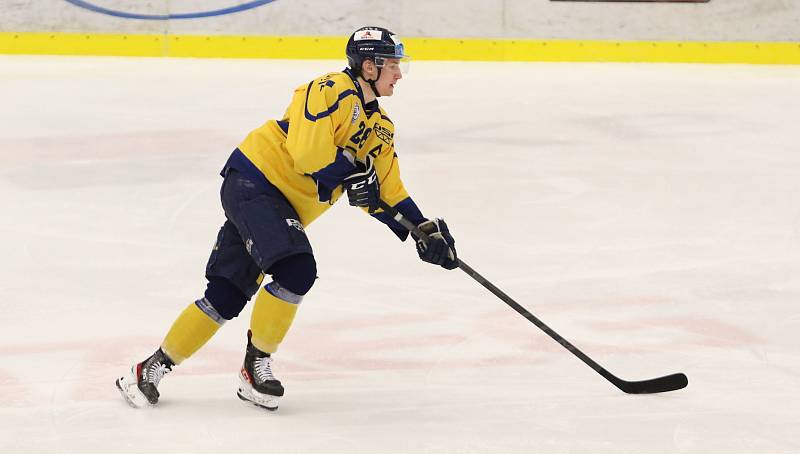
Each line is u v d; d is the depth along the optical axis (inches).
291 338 583.8
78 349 559.8
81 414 465.4
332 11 1585.9
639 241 787.4
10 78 1310.3
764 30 1647.4
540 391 508.7
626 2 1626.5
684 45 1643.7
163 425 452.4
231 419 461.7
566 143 1086.4
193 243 757.9
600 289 680.4
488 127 1143.0
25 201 839.7
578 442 441.1
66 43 1540.4
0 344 563.8
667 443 441.7
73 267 698.8
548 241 784.3
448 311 634.2
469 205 872.9
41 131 1056.8
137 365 477.7
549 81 1409.9
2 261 704.4
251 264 474.0
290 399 494.3
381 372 536.4
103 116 1127.0
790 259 749.3
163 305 636.1
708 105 1270.9
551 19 1625.2
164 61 1510.8
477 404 489.1
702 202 892.6
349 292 663.8
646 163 1017.5
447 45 1614.2
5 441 432.1
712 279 702.5
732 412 481.1
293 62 1542.8
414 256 737.6
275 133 475.8
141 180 909.2
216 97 1243.8
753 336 600.4
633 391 500.1
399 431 451.2
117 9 1544.0
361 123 470.6
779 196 914.1
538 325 498.0
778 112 1242.0
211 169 950.4
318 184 467.2
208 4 1560.0
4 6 1521.9
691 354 569.3
